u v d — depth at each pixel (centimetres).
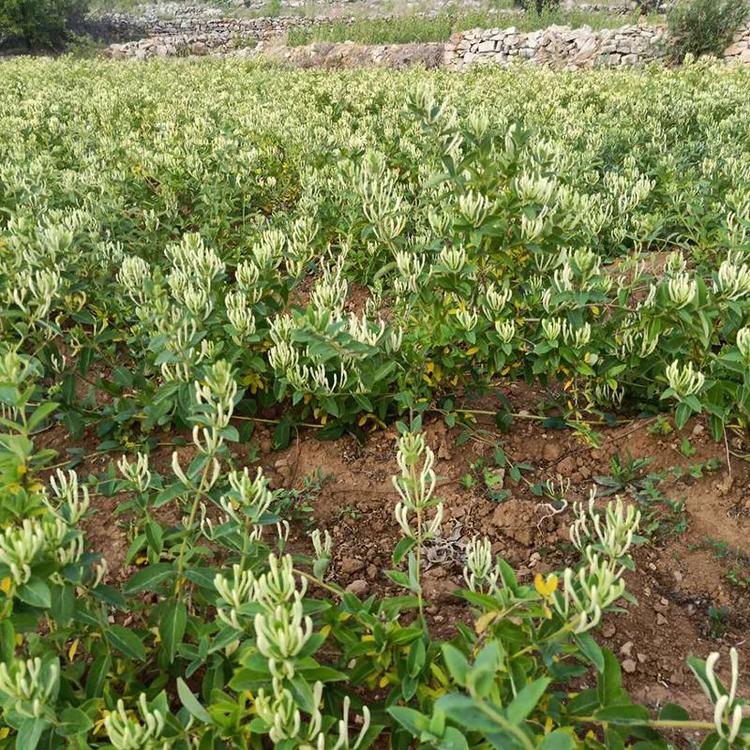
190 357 295
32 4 2503
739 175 526
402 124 741
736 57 1666
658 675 232
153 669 213
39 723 148
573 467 320
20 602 169
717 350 333
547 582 157
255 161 649
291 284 372
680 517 289
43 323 311
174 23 2723
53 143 823
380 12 2822
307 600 176
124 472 241
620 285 364
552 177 409
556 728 168
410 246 398
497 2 2678
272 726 145
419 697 176
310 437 343
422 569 275
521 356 346
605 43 1747
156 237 524
